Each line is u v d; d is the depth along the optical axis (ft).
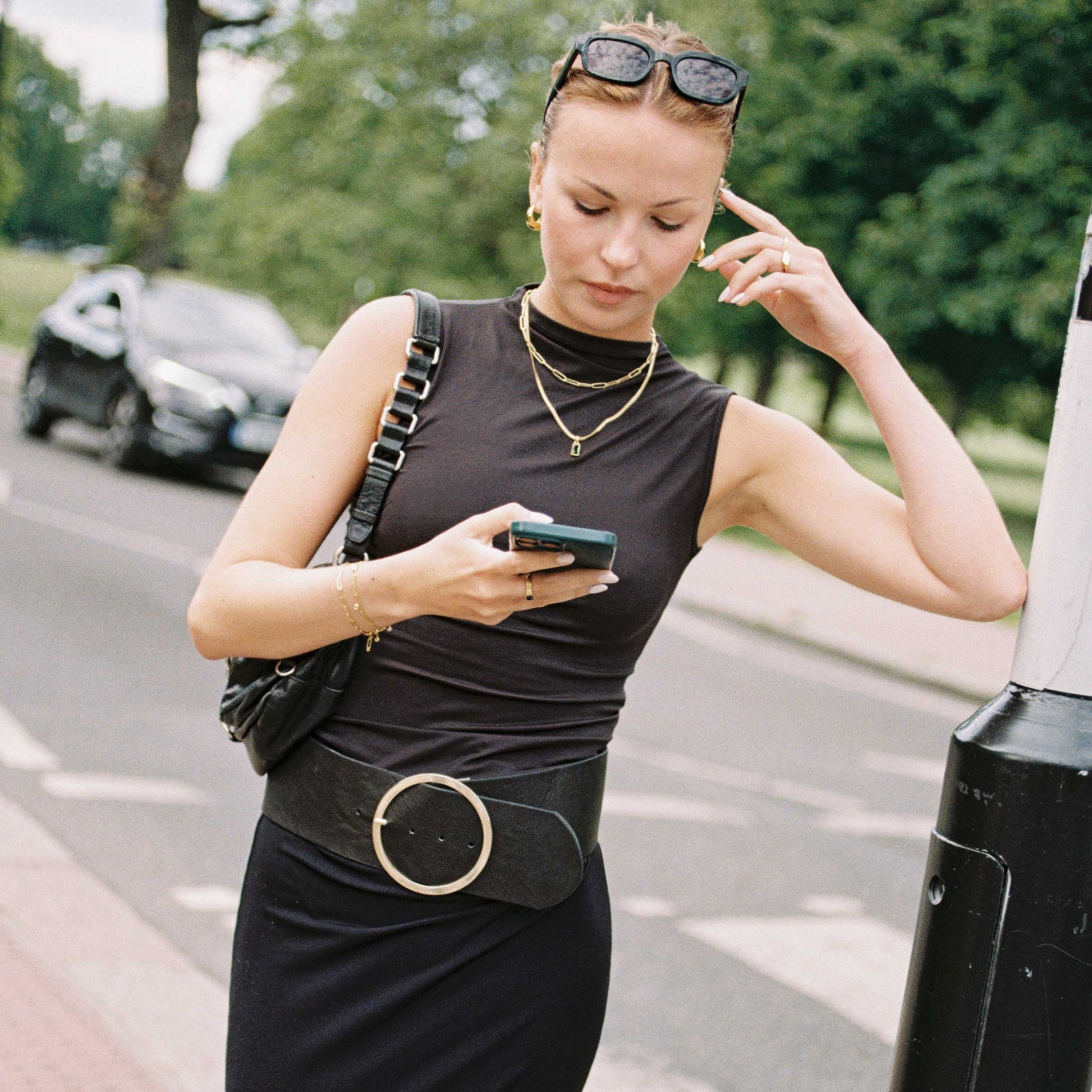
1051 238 48.91
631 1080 10.87
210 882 13.35
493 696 5.17
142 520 34.45
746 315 68.64
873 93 55.67
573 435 5.23
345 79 78.54
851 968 13.43
